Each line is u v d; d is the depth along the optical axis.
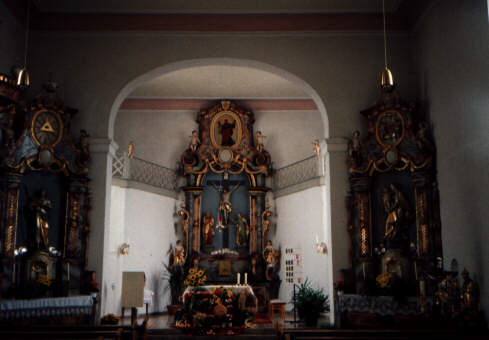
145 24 12.67
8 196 10.94
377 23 12.67
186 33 12.72
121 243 16.34
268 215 18.88
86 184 11.86
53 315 10.33
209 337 10.39
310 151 19.48
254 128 19.83
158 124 19.81
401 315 10.13
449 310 9.02
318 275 16.69
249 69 17.09
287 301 17.91
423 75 11.95
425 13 11.77
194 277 12.09
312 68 12.65
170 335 10.84
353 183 11.90
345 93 12.52
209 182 19.52
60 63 12.49
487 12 8.66
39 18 12.46
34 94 12.29
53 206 11.77
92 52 12.59
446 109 10.61
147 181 18.09
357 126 12.35
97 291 11.30
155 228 17.97
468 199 9.55
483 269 8.91
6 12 11.41
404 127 11.52
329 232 11.95
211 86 18.55
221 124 19.50
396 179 11.87
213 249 18.95
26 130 11.21
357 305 10.85
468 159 9.53
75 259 11.44
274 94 19.27
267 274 18.20
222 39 12.73
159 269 17.95
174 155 19.66
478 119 9.10
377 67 12.60
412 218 11.45
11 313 9.62
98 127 12.24
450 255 10.39
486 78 8.74
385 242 11.62
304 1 12.20
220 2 12.21
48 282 10.75
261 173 19.19
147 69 12.57
